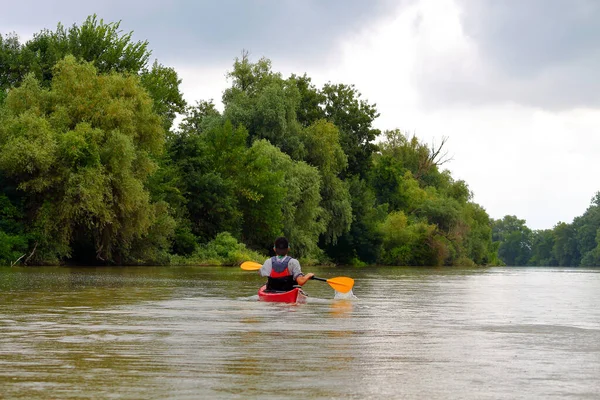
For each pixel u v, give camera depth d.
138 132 38.16
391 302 13.30
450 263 81.38
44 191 34.44
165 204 40.88
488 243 95.56
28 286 16.78
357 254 71.62
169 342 6.78
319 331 7.89
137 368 5.29
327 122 66.44
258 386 4.65
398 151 99.25
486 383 4.86
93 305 11.29
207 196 46.78
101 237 36.97
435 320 9.57
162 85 51.97
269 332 7.72
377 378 5.00
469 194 96.56
